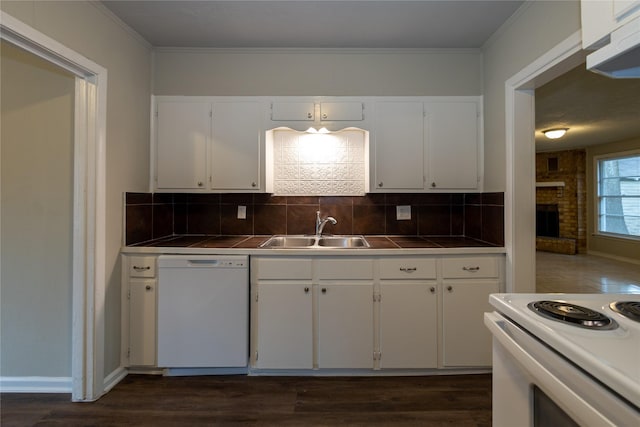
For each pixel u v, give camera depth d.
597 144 6.21
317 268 2.03
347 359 2.03
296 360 2.03
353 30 2.15
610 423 0.48
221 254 2.04
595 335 0.63
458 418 1.67
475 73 2.39
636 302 0.82
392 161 2.37
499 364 0.84
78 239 1.81
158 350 2.02
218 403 1.79
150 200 2.37
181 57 2.39
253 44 2.34
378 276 2.04
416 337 2.04
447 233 2.66
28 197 1.87
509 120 2.01
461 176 2.37
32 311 1.89
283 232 2.67
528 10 1.83
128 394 1.87
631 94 3.24
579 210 6.66
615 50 0.74
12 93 1.85
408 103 2.38
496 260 2.05
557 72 1.71
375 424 1.62
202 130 2.38
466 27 2.11
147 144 2.33
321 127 2.37
